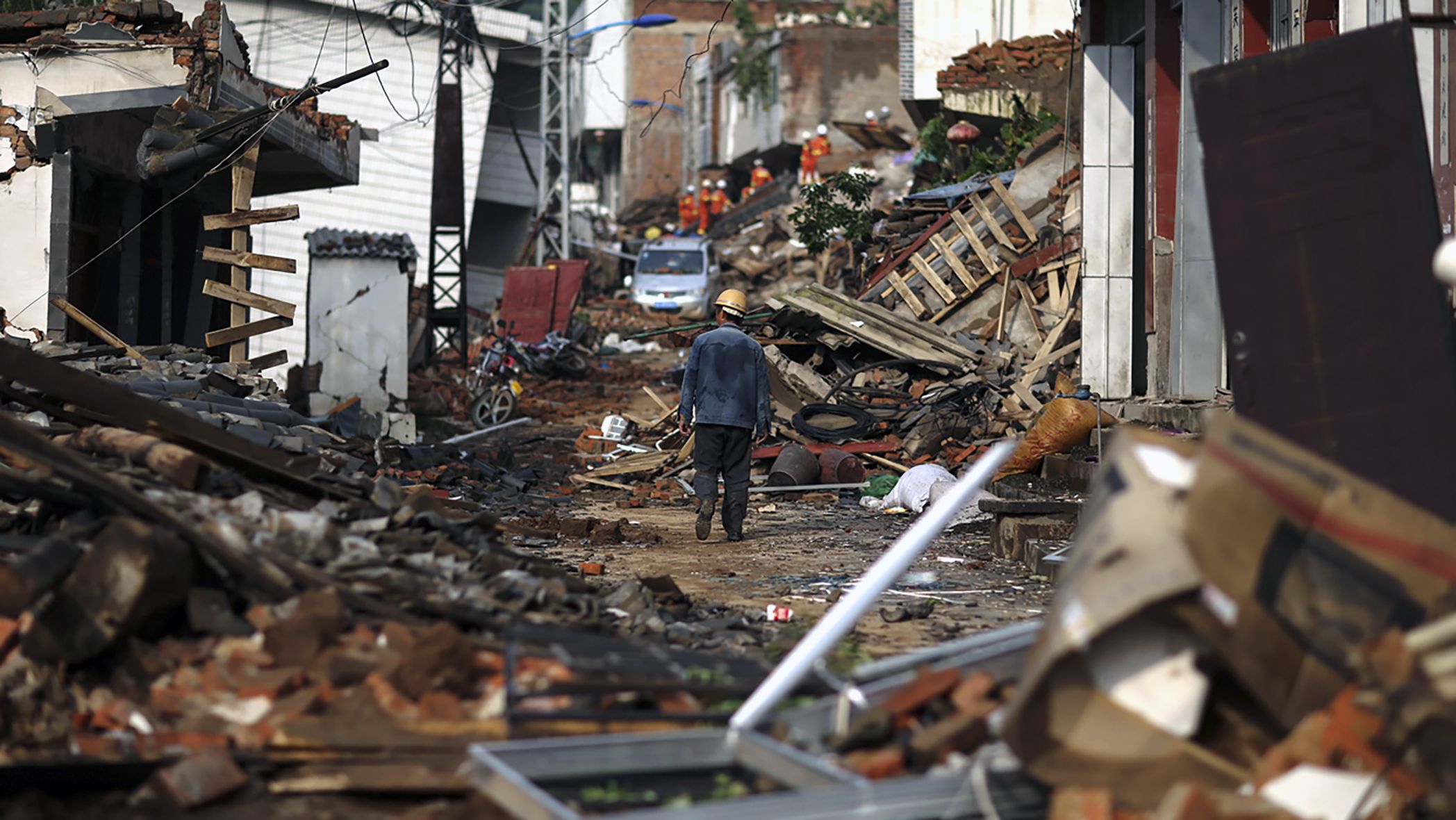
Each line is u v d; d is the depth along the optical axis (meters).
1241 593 9.09
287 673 11.30
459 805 10.00
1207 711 9.69
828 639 10.84
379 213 88.19
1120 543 9.32
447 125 76.62
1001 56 79.69
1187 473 9.84
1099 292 39.84
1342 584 9.32
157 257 47.91
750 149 149.25
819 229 79.06
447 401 64.75
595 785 9.42
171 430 15.80
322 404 57.12
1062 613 9.27
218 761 10.27
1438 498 14.35
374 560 13.73
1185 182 32.94
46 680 11.23
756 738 9.74
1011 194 53.59
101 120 41.88
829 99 137.00
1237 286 15.77
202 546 12.25
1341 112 15.26
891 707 10.30
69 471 12.12
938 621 18.39
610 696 10.88
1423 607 9.30
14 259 38.44
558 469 43.59
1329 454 15.04
